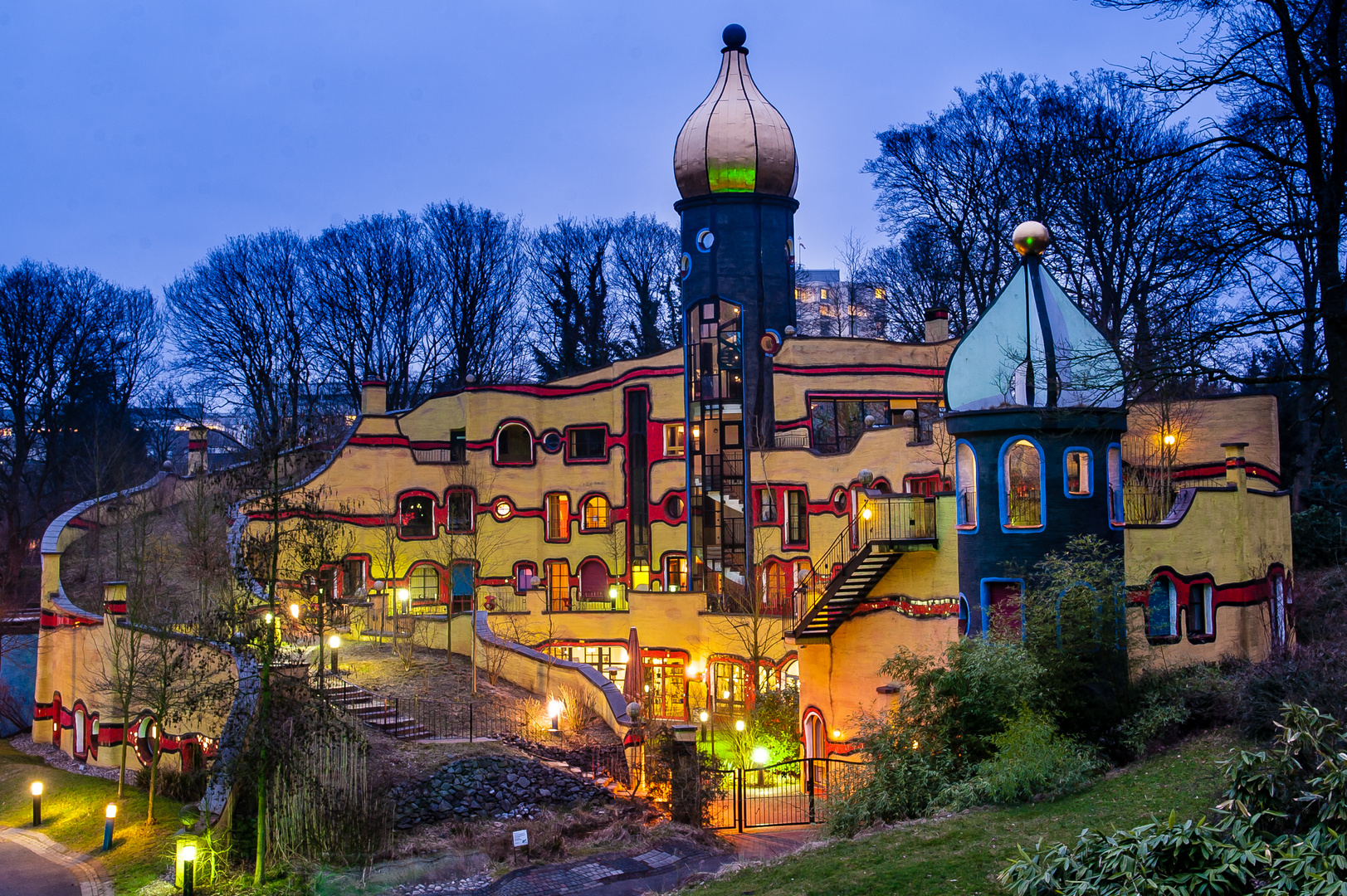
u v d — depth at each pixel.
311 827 24.50
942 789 22.22
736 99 49.00
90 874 25.34
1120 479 27.36
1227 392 36.72
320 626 28.89
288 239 69.31
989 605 27.28
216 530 46.56
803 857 19.20
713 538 47.28
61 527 46.12
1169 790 19.84
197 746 32.09
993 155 51.34
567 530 51.69
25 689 46.62
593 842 25.25
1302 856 11.14
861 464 40.56
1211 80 17.28
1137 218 40.47
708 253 48.66
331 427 64.69
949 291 57.69
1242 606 30.33
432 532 51.69
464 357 70.25
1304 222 17.27
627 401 50.81
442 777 26.89
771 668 40.91
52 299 62.81
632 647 41.03
